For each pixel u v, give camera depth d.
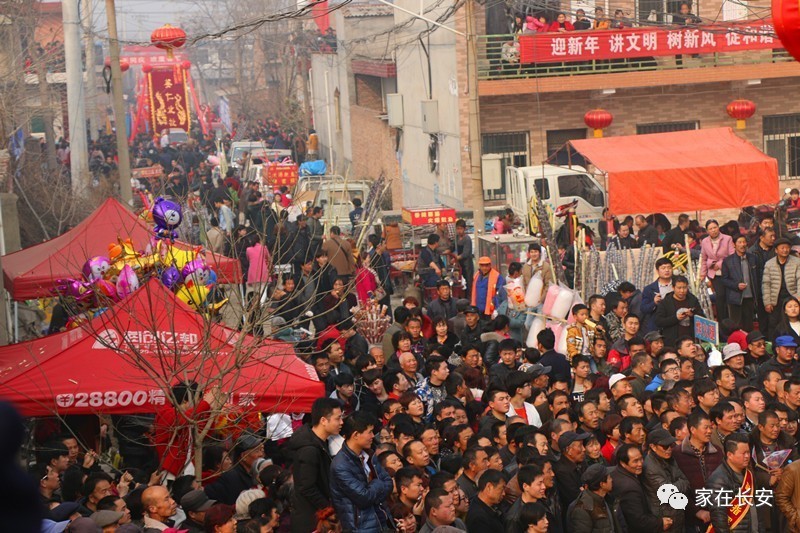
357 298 16.45
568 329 14.10
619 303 14.60
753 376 12.16
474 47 20.88
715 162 19.94
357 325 15.15
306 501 7.73
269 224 24.17
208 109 83.62
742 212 24.70
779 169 32.16
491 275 18.22
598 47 28.52
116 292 11.62
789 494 8.59
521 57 28.41
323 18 63.66
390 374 10.72
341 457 7.47
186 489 7.91
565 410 10.06
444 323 13.78
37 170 26.97
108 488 7.55
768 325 16.64
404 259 24.64
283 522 8.25
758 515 9.15
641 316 15.21
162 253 12.70
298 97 71.56
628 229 20.98
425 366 11.45
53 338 10.00
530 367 12.01
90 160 45.16
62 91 47.03
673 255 17.44
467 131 30.72
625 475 8.38
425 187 35.78
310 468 7.70
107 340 9.31
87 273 11.89
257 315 9.55
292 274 21.55
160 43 23.41
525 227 25.36
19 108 28.64
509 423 9.34
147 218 15.85
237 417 9.16
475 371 11.70
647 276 17.58
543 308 15.37
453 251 23.56
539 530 7.54
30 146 35.88
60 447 8.79
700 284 16.52
